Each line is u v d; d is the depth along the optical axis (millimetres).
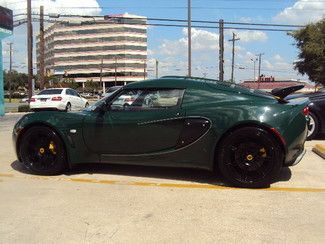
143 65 129125
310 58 50500
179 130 6277
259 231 4492
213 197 5645
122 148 6543
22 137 6852
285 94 6863
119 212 5062
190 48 30906
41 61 44438
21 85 138625
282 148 6008
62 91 23922
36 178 6629
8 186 6172
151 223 4715
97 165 7434
